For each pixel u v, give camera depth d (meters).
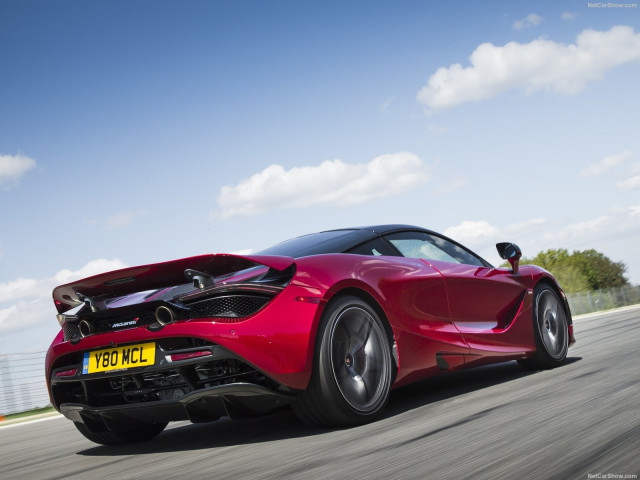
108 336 2.74
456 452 2.03
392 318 3.01
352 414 2.69
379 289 2.98
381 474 1.86
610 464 1.71
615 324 8.28
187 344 2.62
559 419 2.37
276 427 3.06
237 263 2.66
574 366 4.04
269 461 2.25
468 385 3.74
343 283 2.78
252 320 2.55
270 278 2.66
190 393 2.60
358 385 2.75
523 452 1.93
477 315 3.62
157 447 3.03
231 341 2.51
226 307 2.60
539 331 4.08
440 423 2.57
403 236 3.54
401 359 3.01
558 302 4.34
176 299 2.66
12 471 2.92
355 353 2.78
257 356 2.52
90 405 2.92
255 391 2.54
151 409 2.76
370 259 3.10
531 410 2.62
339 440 2.47
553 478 1.64
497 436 2.20
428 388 3.81
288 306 2.61
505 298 3.90
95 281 2.77
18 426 5.50
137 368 2.69
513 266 4.12
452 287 3.47
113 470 2.55
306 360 2.57
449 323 3.39
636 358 3.95
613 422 2.21
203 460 2.46
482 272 3.81
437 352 3.22
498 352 3.64
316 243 3.25
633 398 2.62
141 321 2.71
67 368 2.92
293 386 2.57
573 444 1.96
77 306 2.98
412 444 2.22
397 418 2.82
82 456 3.10
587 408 2.52
